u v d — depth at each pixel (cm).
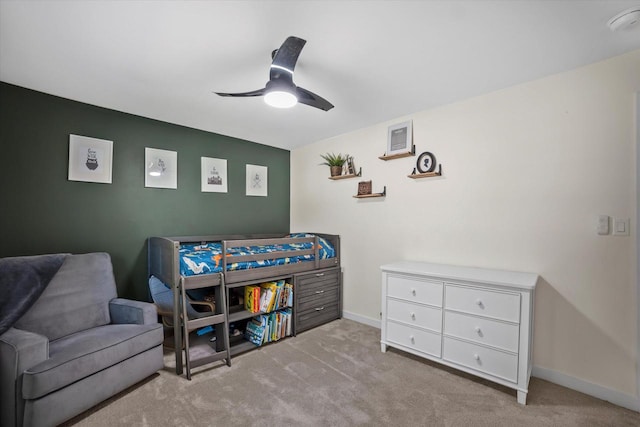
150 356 218
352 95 256
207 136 353
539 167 227
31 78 222
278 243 305
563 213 217
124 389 204
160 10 148
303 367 241
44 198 248
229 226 374
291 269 311
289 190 446
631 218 191
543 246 225
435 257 286
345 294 365
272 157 424
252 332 286
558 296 218
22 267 204
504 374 201
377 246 334
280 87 176
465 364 218
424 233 294
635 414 184
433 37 173
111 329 220
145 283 303
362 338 300
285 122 325
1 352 167
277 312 300
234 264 267
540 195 227
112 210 283
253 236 390
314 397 201
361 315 348
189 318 282
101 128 276
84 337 205
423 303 239
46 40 174
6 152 231
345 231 367
